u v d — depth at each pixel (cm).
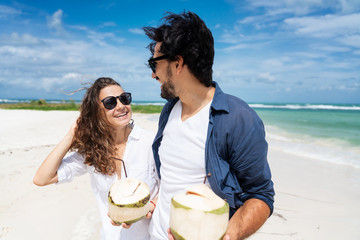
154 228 192
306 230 345
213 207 124
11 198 438
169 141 176
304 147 879
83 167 238
